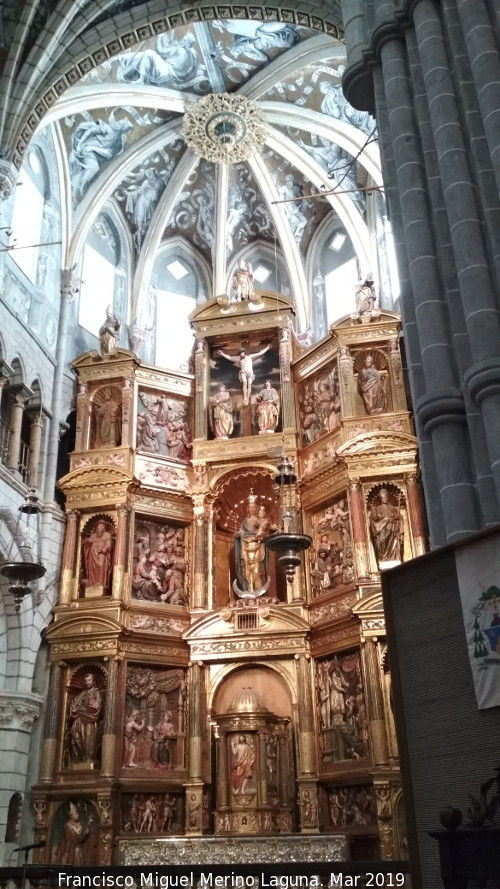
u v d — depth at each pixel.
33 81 22.08
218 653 22.12
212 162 28.80
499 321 10.48
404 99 13.45
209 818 20.86
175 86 27.14
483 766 7.32
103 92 25.69
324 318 28.83
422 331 11.43
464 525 10.03
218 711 22.03
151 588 23.38
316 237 29.98
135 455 24.48
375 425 23.06
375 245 28.06
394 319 24.11
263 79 26.89
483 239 11.12
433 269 11.79
